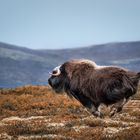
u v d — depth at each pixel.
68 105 56.47
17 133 36.78
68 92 46.34
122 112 50.47
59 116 47.56
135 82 42.88
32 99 62.38
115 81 42.81
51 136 34.91
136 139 31.80
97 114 44.59
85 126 39.50
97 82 43.47
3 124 43.50
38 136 35.59
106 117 45.44
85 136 34.03
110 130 36.66
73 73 45.06
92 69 44.31
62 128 37.81
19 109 56.41
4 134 36.75
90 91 43.94
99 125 39.41
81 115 48.00
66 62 46.09
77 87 44.59
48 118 46.22
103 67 44.22
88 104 44.75
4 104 57.72
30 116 50.06
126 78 42.88
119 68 43.62
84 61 45.25
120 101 43.41
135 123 40.38
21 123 42.25
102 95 43.38
